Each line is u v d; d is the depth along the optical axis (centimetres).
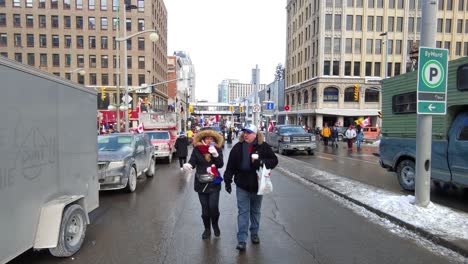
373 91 5134
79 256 452
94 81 5975
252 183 472
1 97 342
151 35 2048
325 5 5091
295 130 2120
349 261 434
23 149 379
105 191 913
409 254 455
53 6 5859
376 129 3928
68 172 486
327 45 5128
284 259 441
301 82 6041
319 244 495
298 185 964
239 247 472
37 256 450
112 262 433
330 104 5147
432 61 612
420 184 632
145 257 449
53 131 443
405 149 841
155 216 657
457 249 458
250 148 473
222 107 10544
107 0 5900
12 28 5819
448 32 5197
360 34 5119
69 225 457
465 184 680
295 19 6569
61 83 466
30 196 392
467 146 673
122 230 567
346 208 700
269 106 2677
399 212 614
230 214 664
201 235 538
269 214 655
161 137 1709
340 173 1194
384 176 1122
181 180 1104
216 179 512
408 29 5103
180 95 8788
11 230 359
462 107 710
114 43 5978
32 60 5881
